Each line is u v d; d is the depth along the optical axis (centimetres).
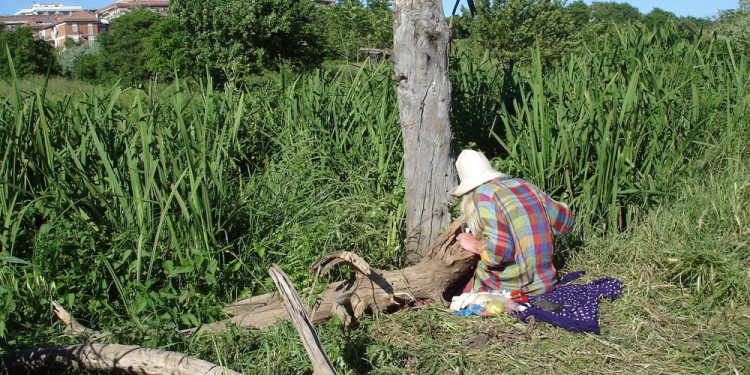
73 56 3750
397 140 538
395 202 466
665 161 518
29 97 448
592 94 518
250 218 446
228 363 328
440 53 407
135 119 438
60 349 314
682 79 595
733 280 378
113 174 401
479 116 605
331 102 593
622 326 366
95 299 384
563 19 1697
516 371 322
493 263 383
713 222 448
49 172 425
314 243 424
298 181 506
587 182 470
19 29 3647
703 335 349
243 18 1820
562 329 360
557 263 459
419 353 338
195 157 455
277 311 377
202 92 551
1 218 412
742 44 780
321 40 1977
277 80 720
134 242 400
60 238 392
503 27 1638
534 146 468
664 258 414
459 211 432
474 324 370
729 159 522
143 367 303
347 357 321
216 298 406
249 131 596
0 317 356
